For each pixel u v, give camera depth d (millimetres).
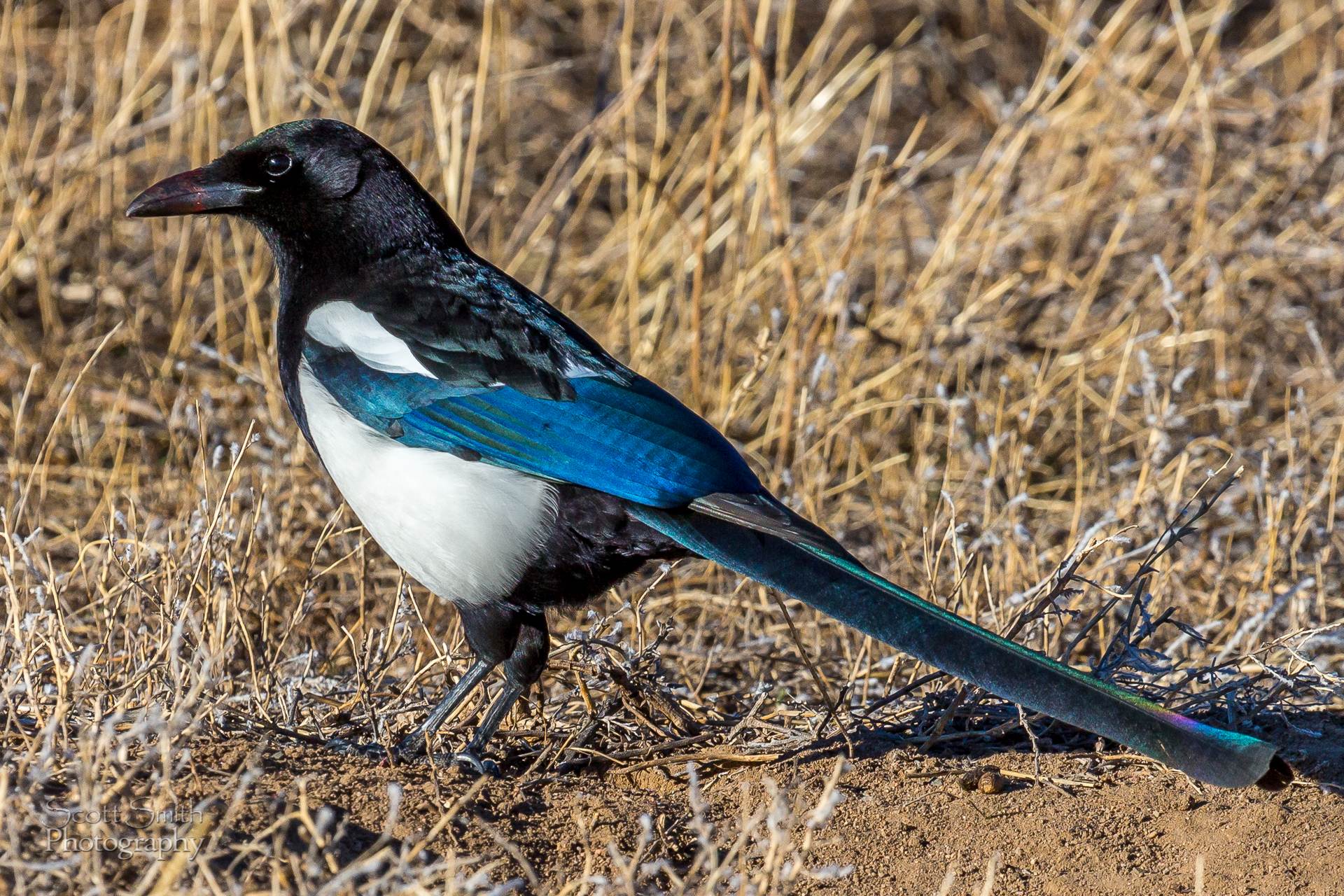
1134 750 7777
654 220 15406
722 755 8469
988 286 16078
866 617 7848
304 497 11734
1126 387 14305
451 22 19875
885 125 20031
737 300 14164
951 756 8672
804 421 12477
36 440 13586
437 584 8688
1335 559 12078
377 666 9453
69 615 9492
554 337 8859
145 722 6926
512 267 15930
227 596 8781
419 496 8492
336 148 9086
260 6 17750
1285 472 12828
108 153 15711
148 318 15133
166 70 18219
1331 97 16906
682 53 20188
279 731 8336
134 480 12562
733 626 10953
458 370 8594
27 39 18453
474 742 8523
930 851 7770
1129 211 15117
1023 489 12648
